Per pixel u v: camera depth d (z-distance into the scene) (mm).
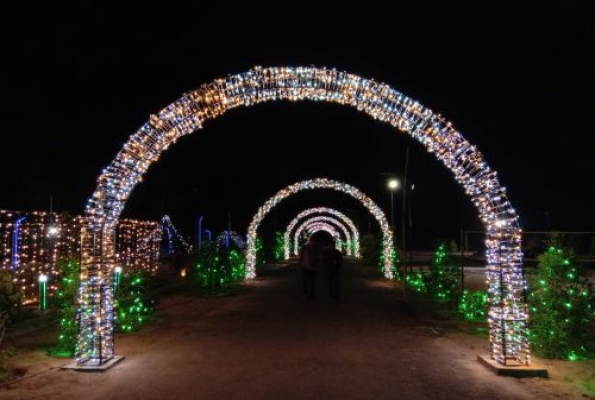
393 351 8742
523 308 7633
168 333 10523
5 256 13789
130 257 20859
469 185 8398
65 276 9328
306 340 9703
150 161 8680
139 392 6508
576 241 23016
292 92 8648
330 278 16219
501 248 7820
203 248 18562
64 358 8320
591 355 8383
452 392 6469
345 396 6293
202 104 8680
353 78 8570
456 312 13352
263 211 25859
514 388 6641
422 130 8531
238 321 12039
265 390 6523
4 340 9719
